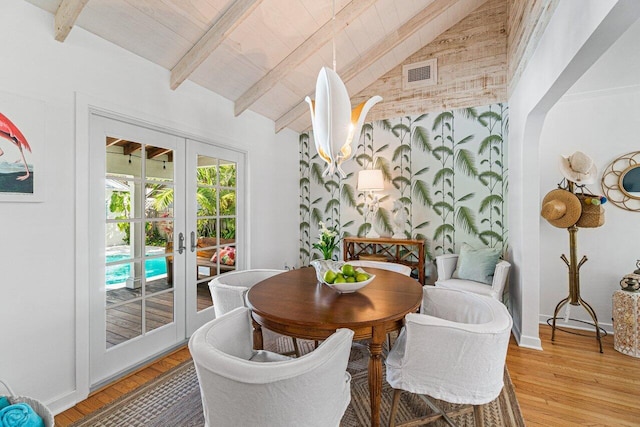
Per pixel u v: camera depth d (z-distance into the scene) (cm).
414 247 396
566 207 277
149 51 241
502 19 356
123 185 237
